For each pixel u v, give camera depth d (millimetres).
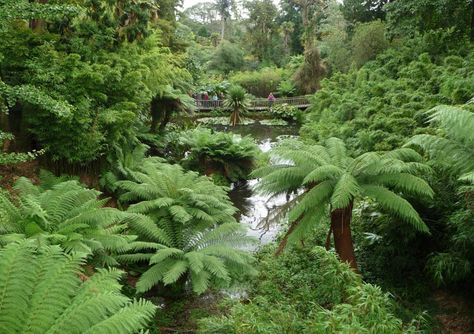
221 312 5406
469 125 4164
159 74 9914
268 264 6258
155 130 11992
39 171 7191
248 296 5680
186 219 5922
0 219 4281
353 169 5273
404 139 7883
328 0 31391
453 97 8586
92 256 4992
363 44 18688
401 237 5539
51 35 7184
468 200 4418
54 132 6922
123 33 8539
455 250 4809
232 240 6125
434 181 5324
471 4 13148
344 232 5305
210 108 23688
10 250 2949
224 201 7703
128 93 8070
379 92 12695
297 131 20141
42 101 4941
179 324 5180
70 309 2770
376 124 9422
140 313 2787
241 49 36562
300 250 6469
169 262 5504
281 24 38000
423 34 14641
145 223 5879
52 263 3076
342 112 12945
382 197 4848
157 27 14203
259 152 12328
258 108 24281
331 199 4855
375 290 3457
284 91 26641
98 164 8195
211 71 33000
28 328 2680
